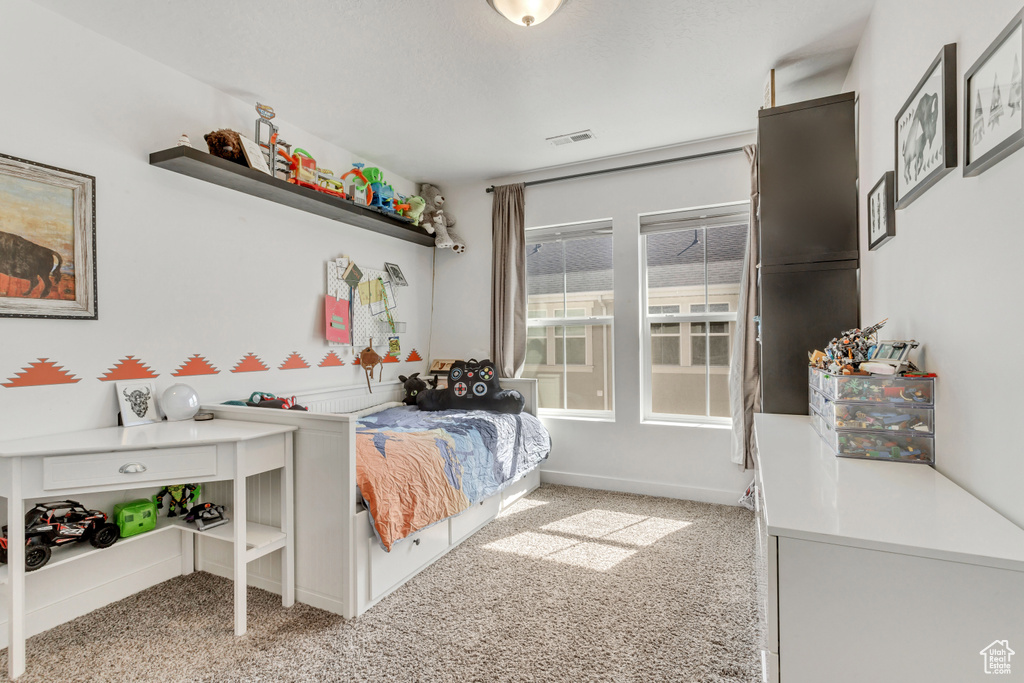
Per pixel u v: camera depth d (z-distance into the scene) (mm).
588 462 3557
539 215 3744
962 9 1159
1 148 1729
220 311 2455
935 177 1265
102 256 2000
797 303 2203
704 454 3230
